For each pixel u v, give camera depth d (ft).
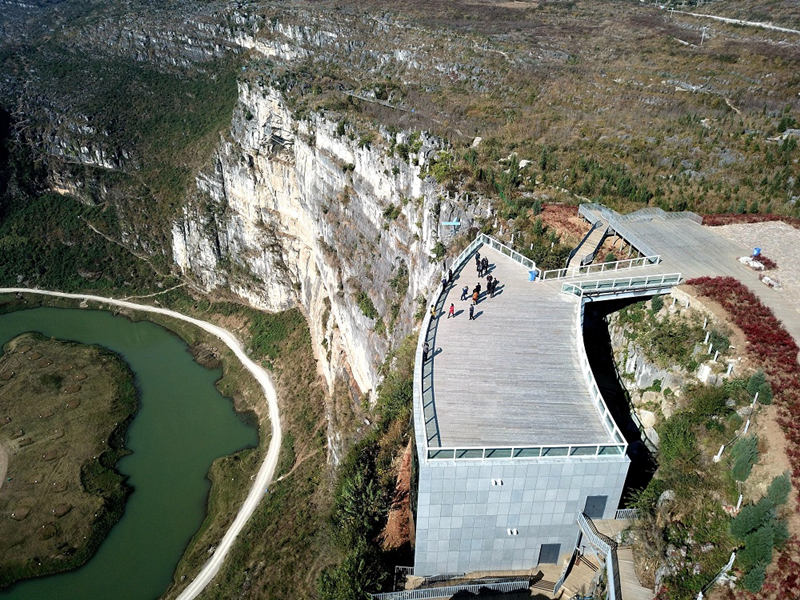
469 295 148.25
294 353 328.29
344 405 256.32
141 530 240.73
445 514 106.93
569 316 139.54
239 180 368.48
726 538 99.96
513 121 289.33
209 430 296.51
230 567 211.20
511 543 111.14
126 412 304.71
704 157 235.81
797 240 165.89
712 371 121.70
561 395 116.37
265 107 348.38
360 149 258.57
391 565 126.31
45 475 262.26
